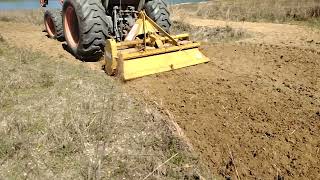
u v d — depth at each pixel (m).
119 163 3.34
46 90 4.68
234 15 13.00
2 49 6.37
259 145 3.76
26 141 3.52
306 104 4.57
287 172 3.38
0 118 3.92
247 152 3.66
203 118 4.29
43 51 6.65
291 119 4.23
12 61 5.68
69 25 6.43
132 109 4.32
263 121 4.20
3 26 9.90
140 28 5.70
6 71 5.11
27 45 7.12
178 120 4.25
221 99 4.75
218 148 3.73
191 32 8.87
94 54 5.94
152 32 5.79
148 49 5.43
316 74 5.61
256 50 7.03
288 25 10.31
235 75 5.58
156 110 4.41
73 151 3.45
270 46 7.30
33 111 4.09
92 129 3.75
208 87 5.11
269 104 4.59
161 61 5.58
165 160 3.42
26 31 9.04
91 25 5.68
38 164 3.27
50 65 5.66
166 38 5.76
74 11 6.04
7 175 3.11
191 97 4.81
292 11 12.35
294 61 6.27
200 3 16.80
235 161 3.53
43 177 3.12
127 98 4.64
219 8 14.60
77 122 3.83
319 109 4.43
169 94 4.91
